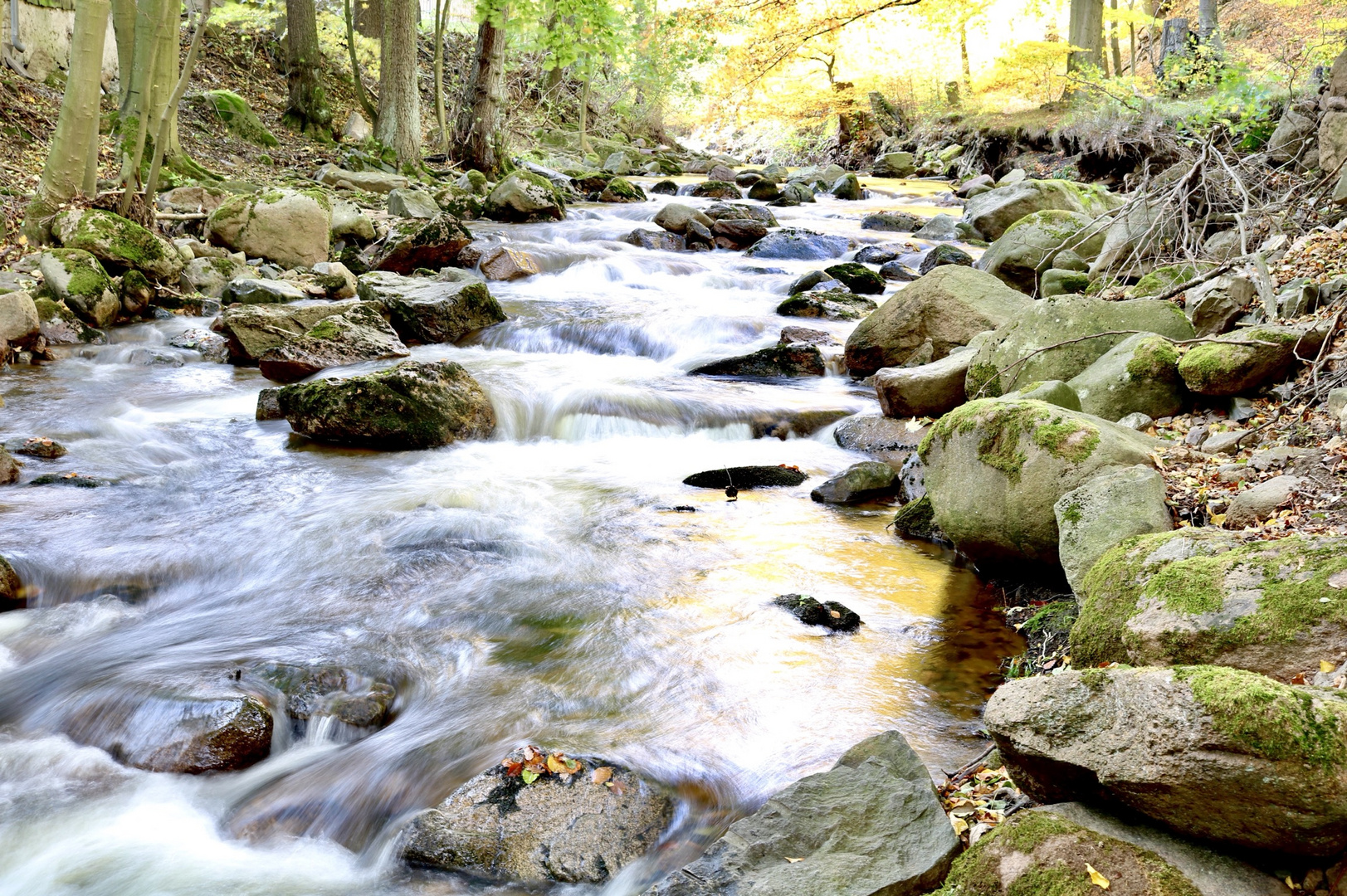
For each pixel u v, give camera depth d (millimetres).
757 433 8969
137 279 12391
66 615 5438
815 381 10406
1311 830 2498
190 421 9031
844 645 5039
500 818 3592
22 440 8102
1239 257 8656
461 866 3480
